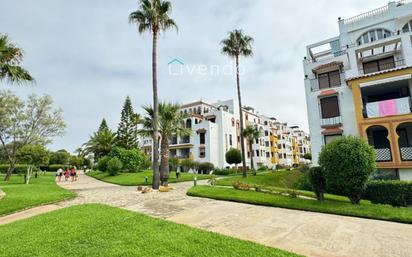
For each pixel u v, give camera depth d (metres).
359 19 24.72
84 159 76.31
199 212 9.05
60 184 24.52
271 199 10.91
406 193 11.40
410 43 19.25
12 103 30.52
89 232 6.09
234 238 5.62
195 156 45.97
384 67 21.78
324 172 10.76
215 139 46.78
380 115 18.50
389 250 5.09
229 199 11.67
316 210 9.11
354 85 19.70
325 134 21.83
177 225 6.71
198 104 54.88
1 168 49.78
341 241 5.67
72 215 7.94
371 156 10.11
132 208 9.94
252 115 63.47
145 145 59.41
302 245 5.42
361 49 21.06
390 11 23.27
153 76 17.92
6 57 12.56
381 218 7.79
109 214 7.99
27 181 25.39
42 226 6.82
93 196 13.82
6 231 6.62
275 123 74.25
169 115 18.45
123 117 57.78
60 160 74.44
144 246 5.06
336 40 26.34
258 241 5.71
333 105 22.22
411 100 18.30
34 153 34.03
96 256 4.61
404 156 17.45
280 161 70.88
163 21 18.50
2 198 12.20
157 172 16.81
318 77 23.70
